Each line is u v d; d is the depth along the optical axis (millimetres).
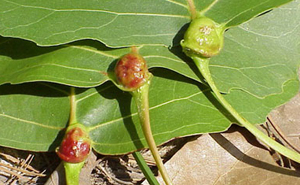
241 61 180
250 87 179
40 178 181
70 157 167
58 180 176
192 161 185
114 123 174
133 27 171
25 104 173
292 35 187
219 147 187
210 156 186
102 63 169
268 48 185
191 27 168
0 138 169
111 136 173
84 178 179
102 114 175
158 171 182
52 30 164
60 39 164
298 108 205
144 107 166
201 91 178
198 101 178
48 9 166
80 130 170
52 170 182
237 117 173
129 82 164
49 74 163
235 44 181
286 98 186
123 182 185
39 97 174
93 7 168
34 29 163
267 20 186
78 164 170
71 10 167
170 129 173
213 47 168
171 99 177
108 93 176
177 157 184
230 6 172
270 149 192
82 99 175
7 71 168
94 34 167
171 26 173
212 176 185
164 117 175
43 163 183
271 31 186
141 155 179
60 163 178
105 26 168
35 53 170
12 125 171
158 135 172
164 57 172
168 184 166
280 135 200
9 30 161
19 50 171
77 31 166
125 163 186
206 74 171
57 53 168
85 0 168
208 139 187
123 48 171
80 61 168
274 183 186
